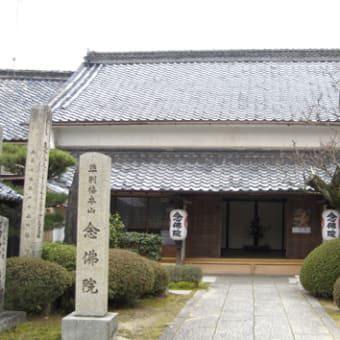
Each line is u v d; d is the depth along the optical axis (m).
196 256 18.14
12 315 8.92
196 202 18.34
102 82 23.70
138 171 18.05
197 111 19.67
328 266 12.05
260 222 23.84
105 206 8.30
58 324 9.01
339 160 17.84
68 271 10.07
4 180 15.95
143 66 25.47
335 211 16.22
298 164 17.81
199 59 25.61
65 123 19.11
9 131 19.77
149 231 18.22
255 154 19.09
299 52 25.12
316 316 10.04
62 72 25.88
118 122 18.92
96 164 8.37
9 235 14.01
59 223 12.38
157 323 9.41
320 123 17.56
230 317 9.91
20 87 24.83
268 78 23.42
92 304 8.09
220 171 17.89
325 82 22.56
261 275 17.36
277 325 9.20
